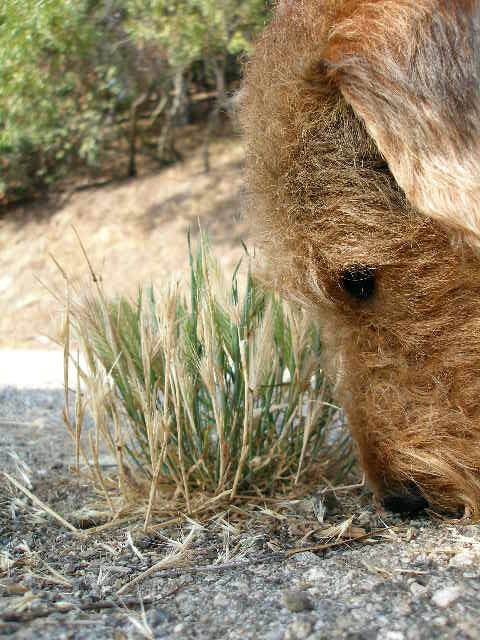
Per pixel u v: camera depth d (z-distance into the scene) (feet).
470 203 1.32
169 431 1.69
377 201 1.44
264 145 1.50
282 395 1.79
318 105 1.45
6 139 5.29
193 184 7.86
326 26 1.45
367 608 1.33
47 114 6.59
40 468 2.05
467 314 1.48
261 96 1.52
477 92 1.35
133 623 1.32
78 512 1.73
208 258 1.76
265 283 1.62
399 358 1.52
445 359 1.50
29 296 6.93
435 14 1.37
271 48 1.53
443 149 1.34
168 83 8.16
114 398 1.79
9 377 4.05
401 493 1.59
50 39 4.47
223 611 1.35
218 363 1.70
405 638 1.25
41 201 8.22
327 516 1.68
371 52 1.38
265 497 1.75
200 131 8.84
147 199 7.80
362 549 1.53
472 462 1.53
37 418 2.72
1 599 1.40
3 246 7.77
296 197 1.47
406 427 1.54
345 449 1.87
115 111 8.49
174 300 1.64
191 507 1.71
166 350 1.64
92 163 7.60
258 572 1.47
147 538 1.63
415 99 1.35
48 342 6.03
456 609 1.31
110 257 7.18
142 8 5.89
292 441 1.82
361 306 1.52
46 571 1.51
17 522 1.70
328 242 1.46
